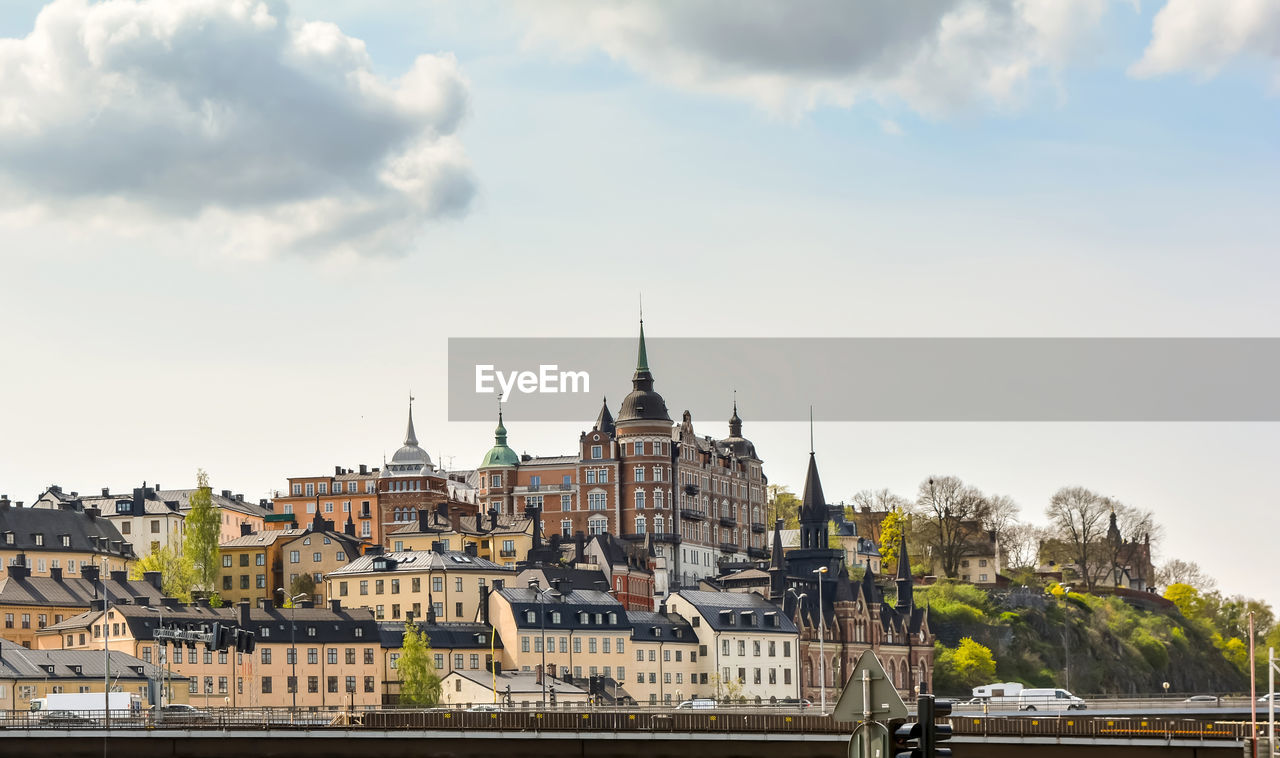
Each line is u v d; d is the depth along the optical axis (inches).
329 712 6781.5
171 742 4781.0
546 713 4879.4
